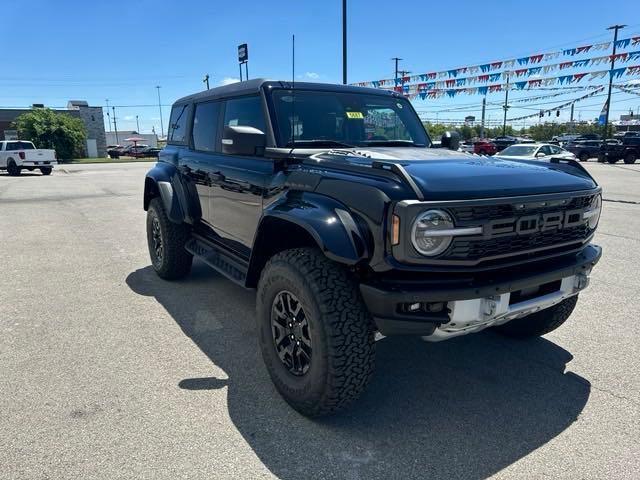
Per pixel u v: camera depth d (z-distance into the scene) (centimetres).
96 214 1085
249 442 267
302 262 277
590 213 304
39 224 952
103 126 5744
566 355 375
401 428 281
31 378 335
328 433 276
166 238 524
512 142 4297
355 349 262
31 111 4616
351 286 268
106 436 271
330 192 283
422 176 263
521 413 297
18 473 241
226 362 362
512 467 249
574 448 264
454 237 249
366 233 257
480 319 261
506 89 1873
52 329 421
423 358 371
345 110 392
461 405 306
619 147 3269
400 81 2030
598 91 3075
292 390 290
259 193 354
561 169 338
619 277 576
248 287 344
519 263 273
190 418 289
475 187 261
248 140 318
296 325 288
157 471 243
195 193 479
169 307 476
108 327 426
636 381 336
